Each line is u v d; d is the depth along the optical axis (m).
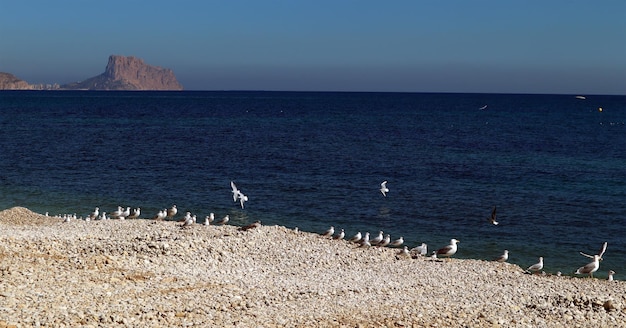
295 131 131.50
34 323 21.05
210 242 36.00
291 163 82.12
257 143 106.06
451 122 164.38
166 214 46.88
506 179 69.75
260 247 37.06
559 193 61.50
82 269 29.06
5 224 44.25
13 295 23.97
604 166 80.06
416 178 70.44
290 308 25.73
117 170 75.38
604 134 128.12
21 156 85.44
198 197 59.81
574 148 101.00
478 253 41.81
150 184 66.31
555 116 197.25
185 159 85.31
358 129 138.12
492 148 100.44
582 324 25.06
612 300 27.77
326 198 59.31
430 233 46.91
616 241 44.91
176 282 28.42
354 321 24.34
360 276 32.72
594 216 52.09
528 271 36.56
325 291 28.80
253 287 28.69
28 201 56.97
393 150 96.94
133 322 22.25
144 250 33.00
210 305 25.17
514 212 53.41
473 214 52.75
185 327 22.34
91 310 22.92
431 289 30.50
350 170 76.25
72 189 63.06
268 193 61.62
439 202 57.38
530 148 100.69
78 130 126.62
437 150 97.25
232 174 73.06
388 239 40.59
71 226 42.53
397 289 30.08
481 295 29.62
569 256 41.28
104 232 39.44
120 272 29.16
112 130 128.38
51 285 26.00
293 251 37.06
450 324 24.47
